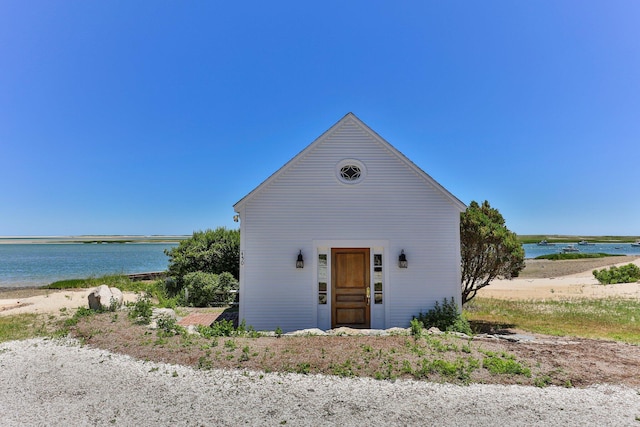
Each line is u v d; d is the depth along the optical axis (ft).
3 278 103.81
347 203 37.99
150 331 29.37
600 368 22.48
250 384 19.85
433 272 37.65
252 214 37.76
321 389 19.21
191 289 54.80
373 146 38.47
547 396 18.65
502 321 44.01
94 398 18.83
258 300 37.11
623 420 16.51
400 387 19.38
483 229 40.27
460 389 19.24
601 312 49.16
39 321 37.81
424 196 38.24
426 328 35.22
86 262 174.60
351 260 37.93
